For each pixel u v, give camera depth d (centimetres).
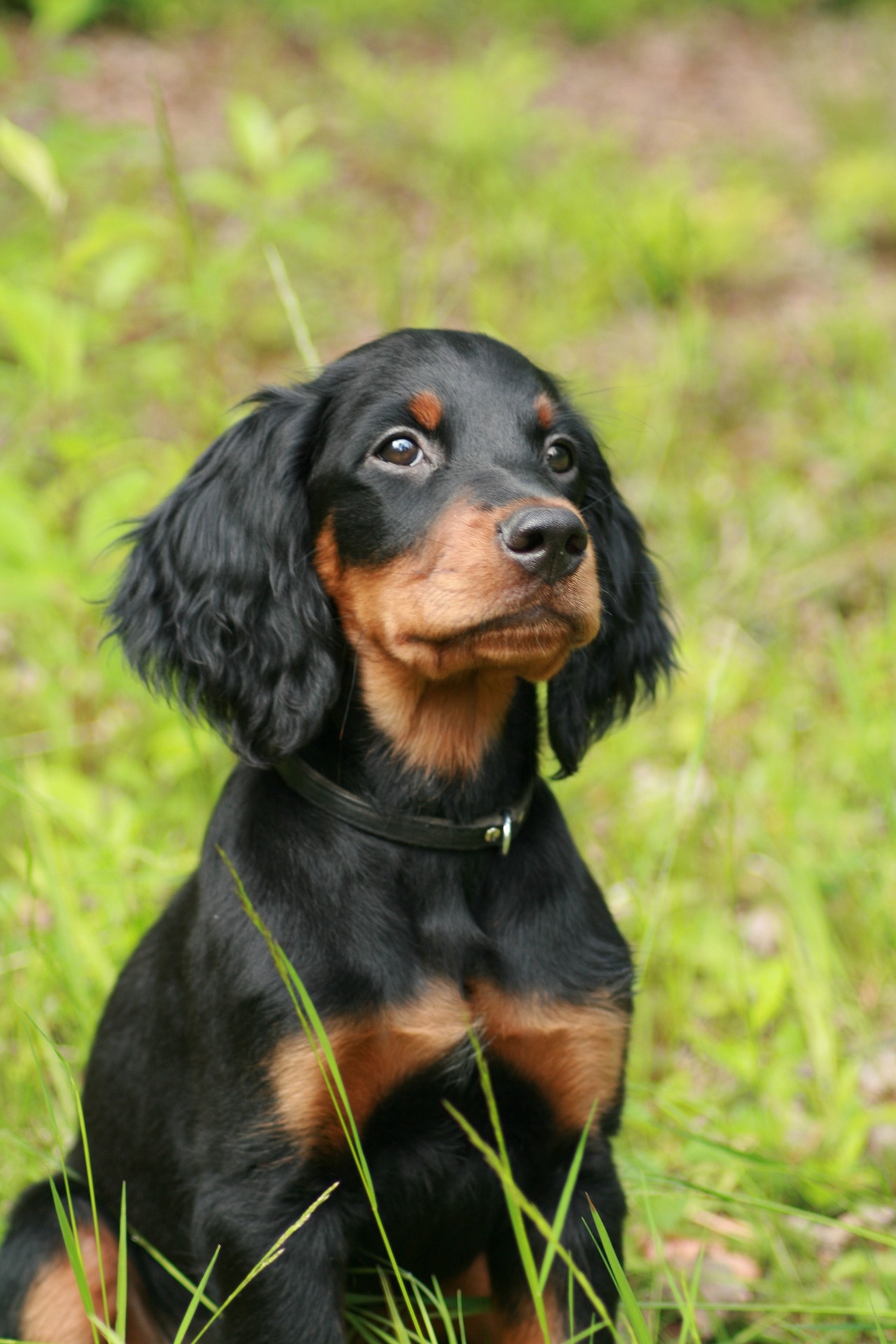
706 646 584
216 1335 297
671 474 703
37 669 541
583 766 512
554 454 320
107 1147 325
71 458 496
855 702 482
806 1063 428
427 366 306
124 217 457
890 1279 329
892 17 1598
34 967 392
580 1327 288
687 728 528
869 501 684
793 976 418
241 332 842
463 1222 299
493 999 295
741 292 952
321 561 311
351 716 310
